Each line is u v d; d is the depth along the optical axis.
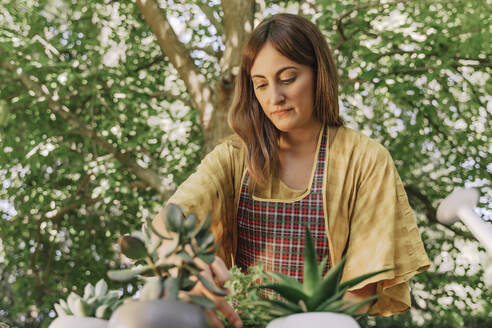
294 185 1.30
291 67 1.16
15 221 6.96
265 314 0.72
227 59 5.87
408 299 1.18
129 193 6.82
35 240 7.31
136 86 7.03
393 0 6.48
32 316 7.16
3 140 6.65
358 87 6.28
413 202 7.18
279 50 1.15
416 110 6.88
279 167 1.31
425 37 6.03
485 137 6.73
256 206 1.30
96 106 7.18
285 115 1.18
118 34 7.19
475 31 5.85
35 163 6.46
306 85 1.18
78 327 0.70
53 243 6.98
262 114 1.30
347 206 1.25
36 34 6.32
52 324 0.73
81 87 6.47
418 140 6.79
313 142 1.30
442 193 6.93
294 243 1.27
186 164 7.07
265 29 1.18
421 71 6.22
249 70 1.24
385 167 1.25
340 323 0.60
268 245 1.29
